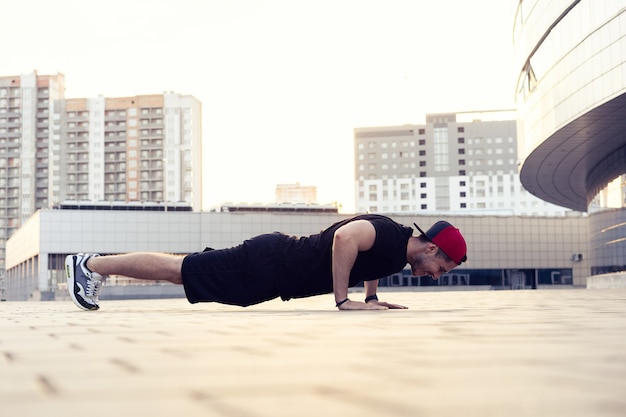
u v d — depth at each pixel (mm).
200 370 1314
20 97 137125
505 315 3652
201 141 140750
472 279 56062
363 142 153875
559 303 6469
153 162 131750
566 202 50969
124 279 49094
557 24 27562
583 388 1048
